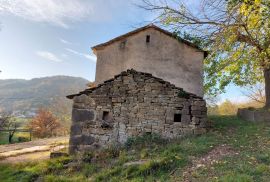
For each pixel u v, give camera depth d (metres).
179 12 11.79
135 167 7.29
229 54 12.05
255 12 8.18
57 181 7.42
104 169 7.86
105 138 10.16
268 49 10.69
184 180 6.18
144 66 14.30
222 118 13.54
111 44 15.12
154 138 9.76
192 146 8.33
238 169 6.29
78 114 10.47
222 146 8.22
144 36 14.73
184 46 14.31
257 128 10.21
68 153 10.12
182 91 10.22
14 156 12.03
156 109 10.23
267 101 12.73
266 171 6.02
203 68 14.12
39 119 35.44
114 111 10.40
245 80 14.45
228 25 9.80
